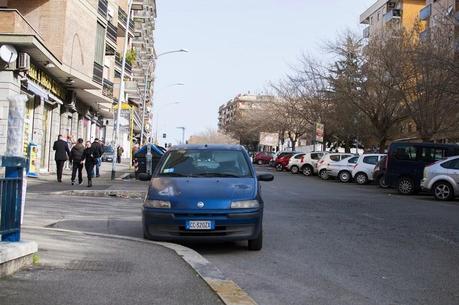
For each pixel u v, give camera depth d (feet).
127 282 20.47
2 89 69.31
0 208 20.22
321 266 25.84
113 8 150.51
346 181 107.24
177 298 18.67
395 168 75.05
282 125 214.28
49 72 88.53
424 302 20.17
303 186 85.15
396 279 23.61
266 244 31.42
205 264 23.94
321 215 45.60
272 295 20.58
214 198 28.04
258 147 302.45
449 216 46.73
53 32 85.81
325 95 143.02
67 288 19.10
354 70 124.77
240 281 22.66
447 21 100.94
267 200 58.34
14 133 21.34
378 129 122.83
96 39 105.29
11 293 17.95
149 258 24.90
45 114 91.97
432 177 65.00
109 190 61.16
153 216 28.19
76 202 50.98
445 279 23.85
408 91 112.06
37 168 82.89
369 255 28.71
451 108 100.32
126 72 183.93
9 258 20.10
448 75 90.22
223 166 32.12
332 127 151.02
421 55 94.12
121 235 33.58
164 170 32.01
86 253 25.34
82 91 108.27
